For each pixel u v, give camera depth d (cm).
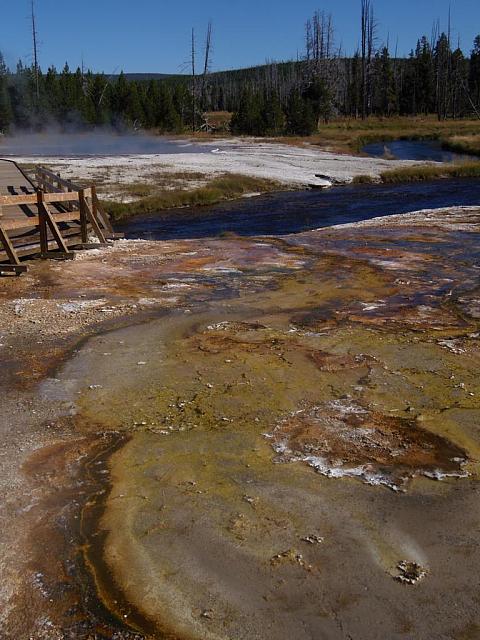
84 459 511
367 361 705
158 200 2317
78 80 6225
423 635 328
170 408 597
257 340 779
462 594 356
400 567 379
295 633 332
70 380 668
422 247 1384
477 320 862
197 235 1781
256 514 432
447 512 432
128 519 431
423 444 523
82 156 3394
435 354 726
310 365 694
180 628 338
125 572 381
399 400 606
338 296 988
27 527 425
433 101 8188
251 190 2719
